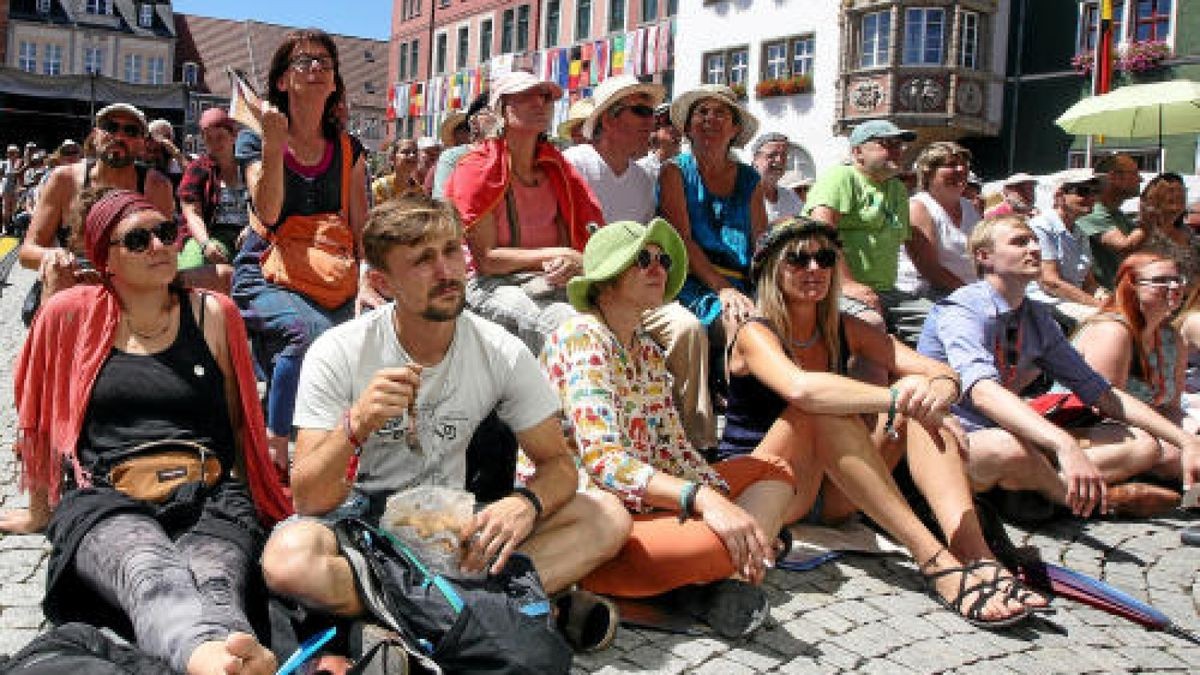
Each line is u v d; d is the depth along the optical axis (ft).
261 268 15.42
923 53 84.12
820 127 90.58
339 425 9.28
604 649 10.64
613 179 19.40
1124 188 28.07
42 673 7.58
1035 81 84.12
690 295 18.20
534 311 16.08
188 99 158.61
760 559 10.94
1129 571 14.58
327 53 15.30
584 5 127.85
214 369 11.00
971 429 15.81
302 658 8.52
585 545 10.61
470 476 11.18
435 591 8.93
